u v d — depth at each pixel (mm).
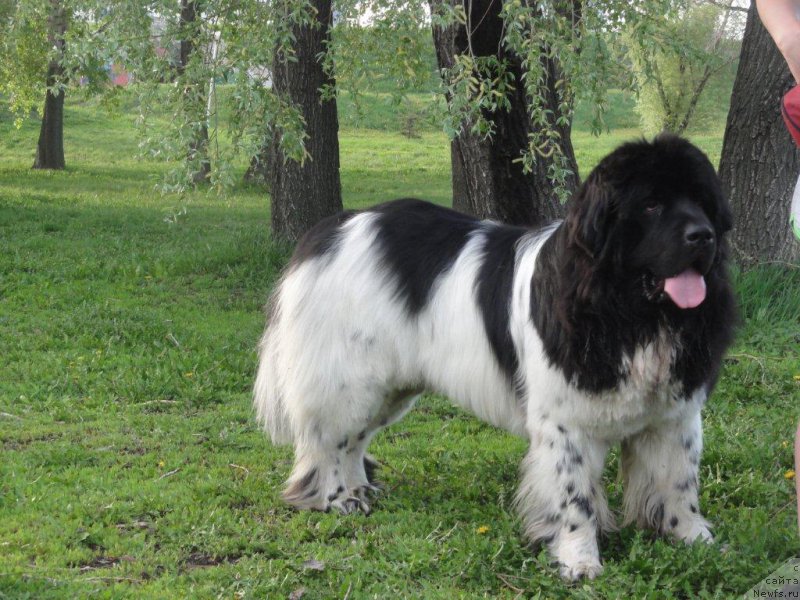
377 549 4254
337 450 4875
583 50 6137
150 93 6418
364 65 7012
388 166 32562
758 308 8555
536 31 6180
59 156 27281
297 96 11758
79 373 7297
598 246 3689
